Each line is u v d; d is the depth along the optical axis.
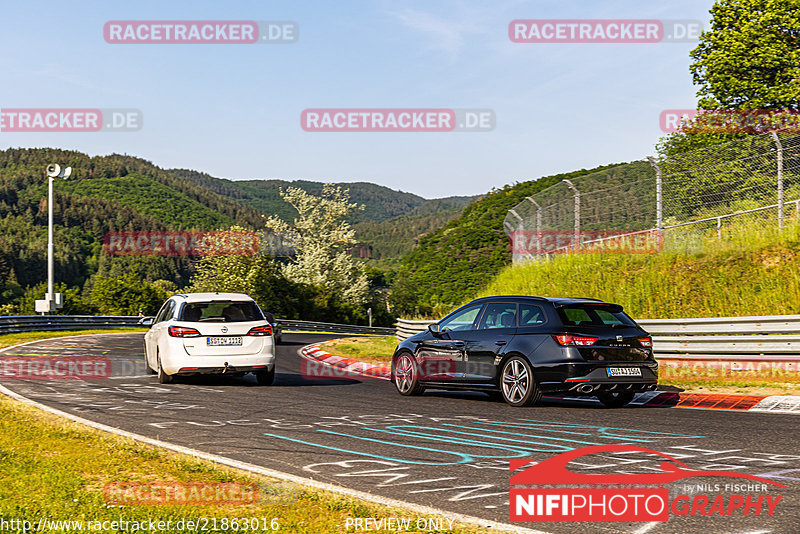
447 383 11.39
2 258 123.06
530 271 22.98
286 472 6.06
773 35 34.28
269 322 13.89
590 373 9.90
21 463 6.06
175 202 186.75
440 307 27.50
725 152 18.64
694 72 37.66
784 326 12.57
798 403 9.67
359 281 83.19
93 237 151.88
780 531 4.38
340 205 82.31
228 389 12.67
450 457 6.66
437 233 72.44
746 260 17.27
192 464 6.09
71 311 82.06
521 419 9.04
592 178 21.47
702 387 11.34
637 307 17.81
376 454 6.82
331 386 13.41
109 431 7.99
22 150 195.62
